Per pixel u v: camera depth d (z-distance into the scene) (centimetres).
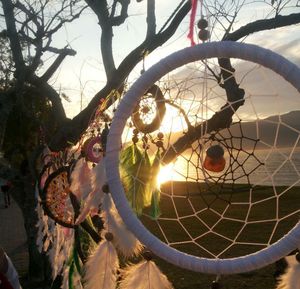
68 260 356
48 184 372
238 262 203
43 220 478
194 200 1462
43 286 877
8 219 2023
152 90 247
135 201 263
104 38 717
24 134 985
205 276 888
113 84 684
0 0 853
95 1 714
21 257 1227
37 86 880
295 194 1527
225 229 1186
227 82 258
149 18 674
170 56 214
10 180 926
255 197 1438
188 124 249
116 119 223
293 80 196
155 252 217
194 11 228
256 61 202
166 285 248
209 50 207
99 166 282
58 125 866
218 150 226
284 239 200
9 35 853
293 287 212
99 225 304
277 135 210
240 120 224
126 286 248
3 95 891
